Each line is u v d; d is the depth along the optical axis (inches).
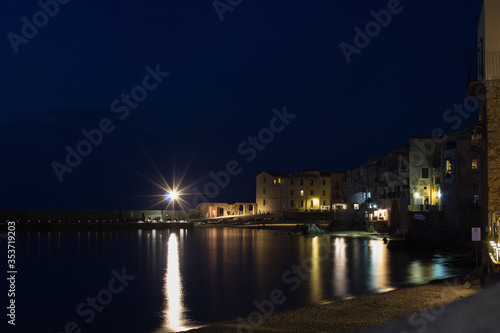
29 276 1786.4
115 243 3152.1
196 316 1096.2
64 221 4822.8
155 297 1317.7
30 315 1167.0
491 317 839.7
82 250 2709.2
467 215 2269.9
